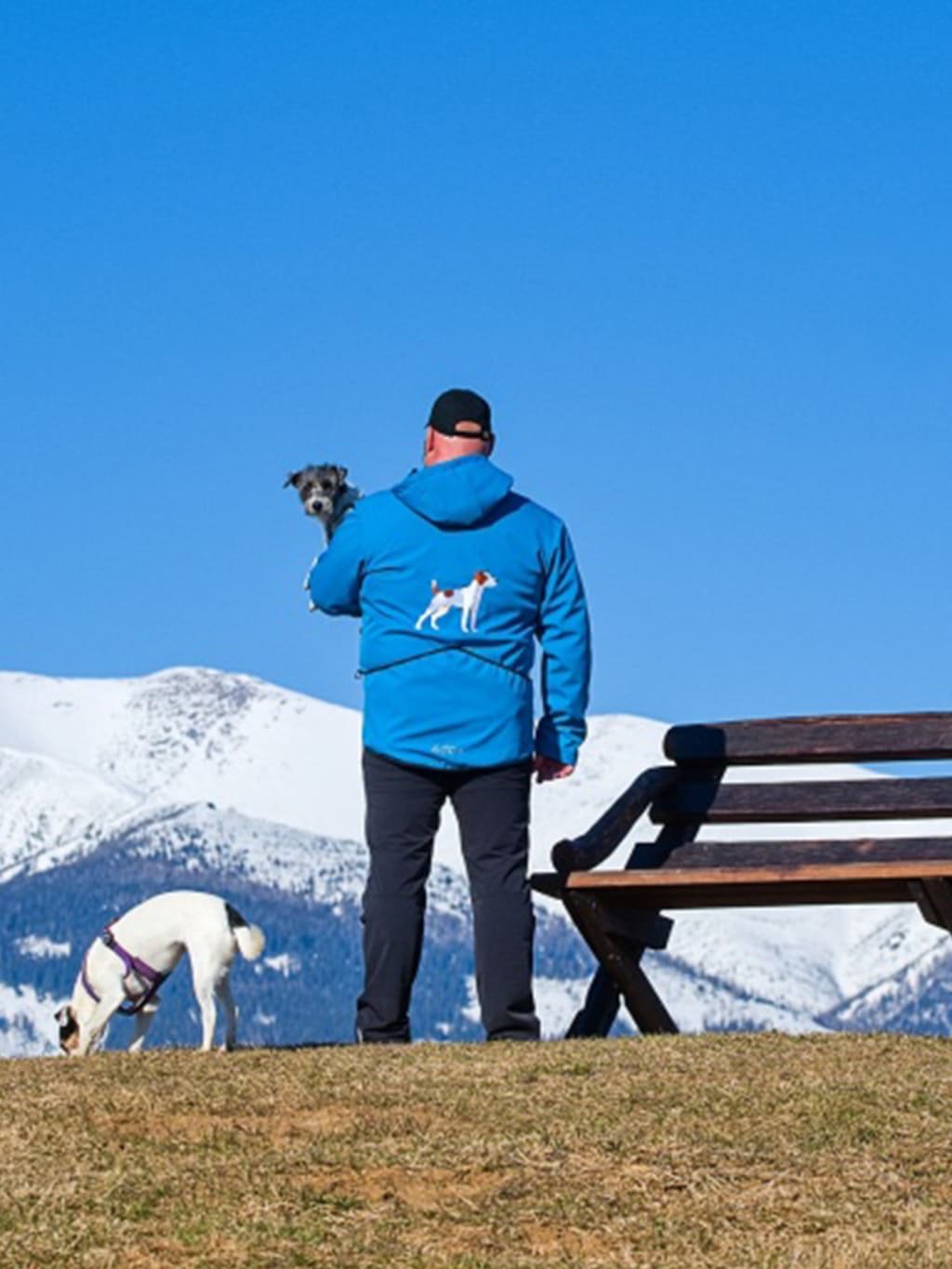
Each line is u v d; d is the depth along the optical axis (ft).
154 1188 28.04
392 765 39.37
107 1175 28.55
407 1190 28.17
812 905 44.01
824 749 46.37
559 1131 30.60
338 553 40.34
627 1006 43.50
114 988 40.01
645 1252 25.90
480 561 39.65
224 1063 35.70
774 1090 32.91
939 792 45.21
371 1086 33.30
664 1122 31.07
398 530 39.88
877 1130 30.78
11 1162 29.22
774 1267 25.35
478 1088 33.14
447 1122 31.14
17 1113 31.78
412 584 39.65
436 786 39.47
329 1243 26.13
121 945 40.04
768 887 41.22
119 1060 36.19
